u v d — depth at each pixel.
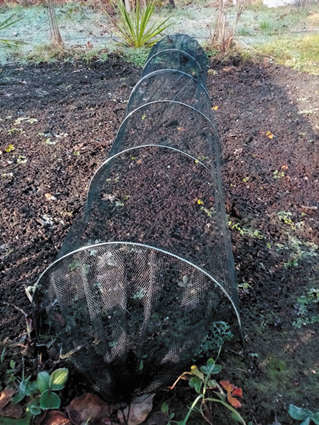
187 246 1.59
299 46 5.22
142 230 1.64
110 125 3.41
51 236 2.23
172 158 2.13
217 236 1.72
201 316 1.46
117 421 1.40
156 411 1.43
